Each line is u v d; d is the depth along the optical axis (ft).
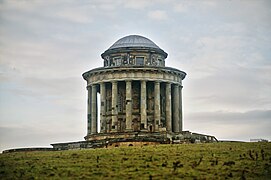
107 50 469.57
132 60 459.73
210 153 258.98
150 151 273.75
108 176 200.95
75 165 229.45
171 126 452.35
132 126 441.68
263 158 239.09
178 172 206.59
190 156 249.14
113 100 442.50
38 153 300.20
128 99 440.45
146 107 447.01
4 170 222.69
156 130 438.81
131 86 445.37
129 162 233.76
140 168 216.95
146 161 235.61
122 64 459.32
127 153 266.77
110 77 447.42
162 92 458.91
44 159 256.73
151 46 467.11
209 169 213.25
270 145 291.79
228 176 199.72
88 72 459.73
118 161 237.66
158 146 308.19
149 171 209.67
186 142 381.19
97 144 385.70
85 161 241.76
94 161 240.53
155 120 442.50
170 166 221.46
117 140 372.58
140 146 321.52
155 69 447.01
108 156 257.14
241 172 207.72
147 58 462.19
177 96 462.60
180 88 470.80
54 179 197.98
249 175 203.10
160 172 207.10
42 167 227.61
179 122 465.47
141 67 444.55
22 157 270.67
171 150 276.21
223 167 217.77
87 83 467.93
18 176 206.90
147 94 453.99
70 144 399.65
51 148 395.55
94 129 452.76
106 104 453.17
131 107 441.27
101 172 209.05
